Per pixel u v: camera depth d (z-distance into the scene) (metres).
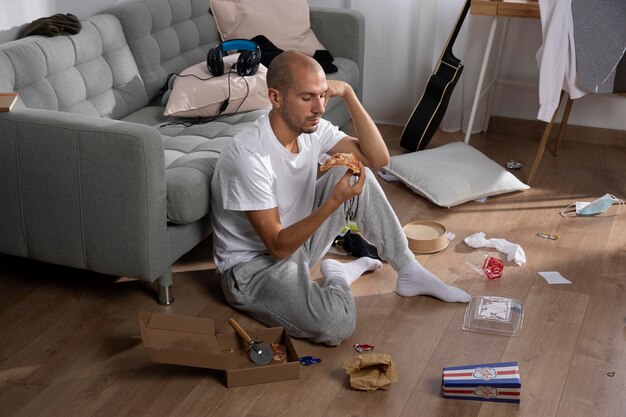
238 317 2.59
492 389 2.19
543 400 2.22
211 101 3.18
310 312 2.41
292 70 2.29
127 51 3.31
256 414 2.16
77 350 2.42
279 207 2.51
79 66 3.06
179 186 2.52
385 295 2.71
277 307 2.47
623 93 3.43
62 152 2.46
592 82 3.35
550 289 2.75
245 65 3.22
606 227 3.18
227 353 2.36
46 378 2.30
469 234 3.13
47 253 2.62
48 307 2.63
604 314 2.61
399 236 2.63
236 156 2.38
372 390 2.24
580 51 3.31
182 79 3.22
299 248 2.55
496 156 3.89
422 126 3.78
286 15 3.78
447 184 3.35
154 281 2.77
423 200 3.41
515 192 3.49
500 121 4.19
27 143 2.49
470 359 2.39
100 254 2.55
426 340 2.47
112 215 2.48
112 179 2.43
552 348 2.44
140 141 2.38
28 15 3.08
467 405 2.20
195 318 2.37
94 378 2.30
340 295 2.46
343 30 3.86
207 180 2.63
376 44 4.18
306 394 2.23
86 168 2.45
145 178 2.41
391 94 4.27
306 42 3.78
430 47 4.08
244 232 2.56
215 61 3.20
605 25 3.27
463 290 2.75
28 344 2.45
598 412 2.17
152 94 3.42
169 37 3.51
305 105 2.32
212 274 2.84
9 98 2.56
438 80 3.74
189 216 2.56
